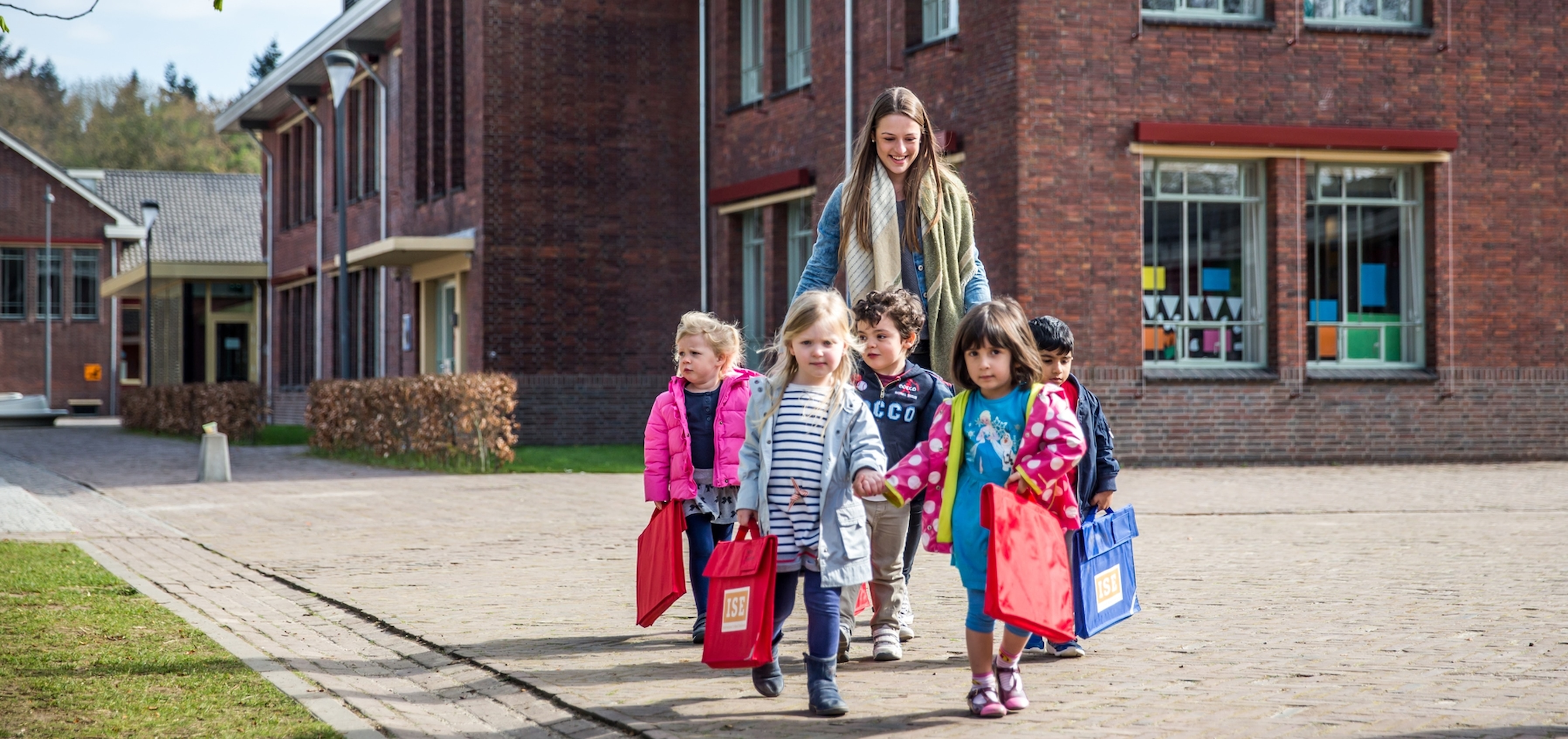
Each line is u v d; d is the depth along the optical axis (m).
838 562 4.87
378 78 27.53
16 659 5.64
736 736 4.49
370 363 29.28
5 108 85.19
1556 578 7.82
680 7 22.38
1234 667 5.47
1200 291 16.55
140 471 17.84
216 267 36.31
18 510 12.52
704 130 21.95
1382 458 16.75
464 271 22.38
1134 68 16.03
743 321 21.59
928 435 5.65
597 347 21.94
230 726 4.54
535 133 21.66
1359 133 16.53
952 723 4.65
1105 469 5.71
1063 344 5.50
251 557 9.38
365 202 29.11
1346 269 16.98
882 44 17.95
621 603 7.34
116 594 7.57
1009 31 15.80
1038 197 15.72
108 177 53.69
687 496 6.01
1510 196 17.14
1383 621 6.47
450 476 16.22
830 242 6.34
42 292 48.41
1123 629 6.39
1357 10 16.95
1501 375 17.09
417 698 5.23
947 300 6.14
